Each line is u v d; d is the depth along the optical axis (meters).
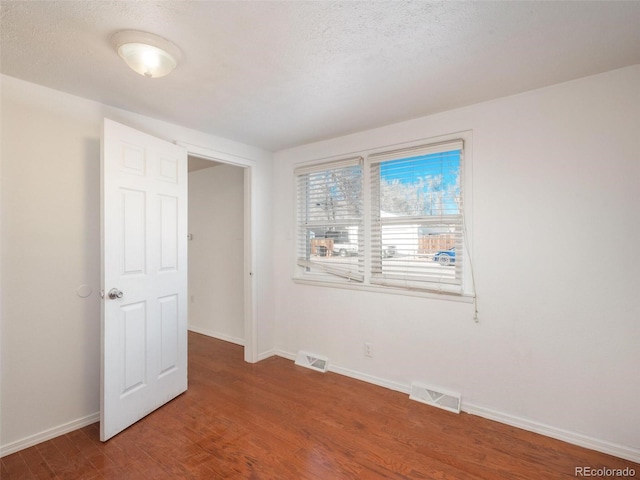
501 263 2.28
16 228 1.98
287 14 1.40
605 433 1.94
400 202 2.77
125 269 2.18
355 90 2.14
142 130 2.54
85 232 2.25
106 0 1.30
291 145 3.39
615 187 1.92
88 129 2.26
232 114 2.54
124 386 2.16
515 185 2.22
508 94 2.21
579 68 1.88
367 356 2.94
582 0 1.32
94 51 1.68
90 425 2.25
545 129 2.12
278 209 3.62
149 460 1.86
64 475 1.74
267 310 3.57
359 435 2.11
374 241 2.92
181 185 2.68
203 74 1.92
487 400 2.33
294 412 2.40
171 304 2.57
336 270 3.18
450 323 2.49
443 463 1.85
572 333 2.04
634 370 1.87
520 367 2.21
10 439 1.94
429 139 2.58
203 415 2.35
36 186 2.05
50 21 1.43
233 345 3.98
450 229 2.52
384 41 1.61
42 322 2.07
